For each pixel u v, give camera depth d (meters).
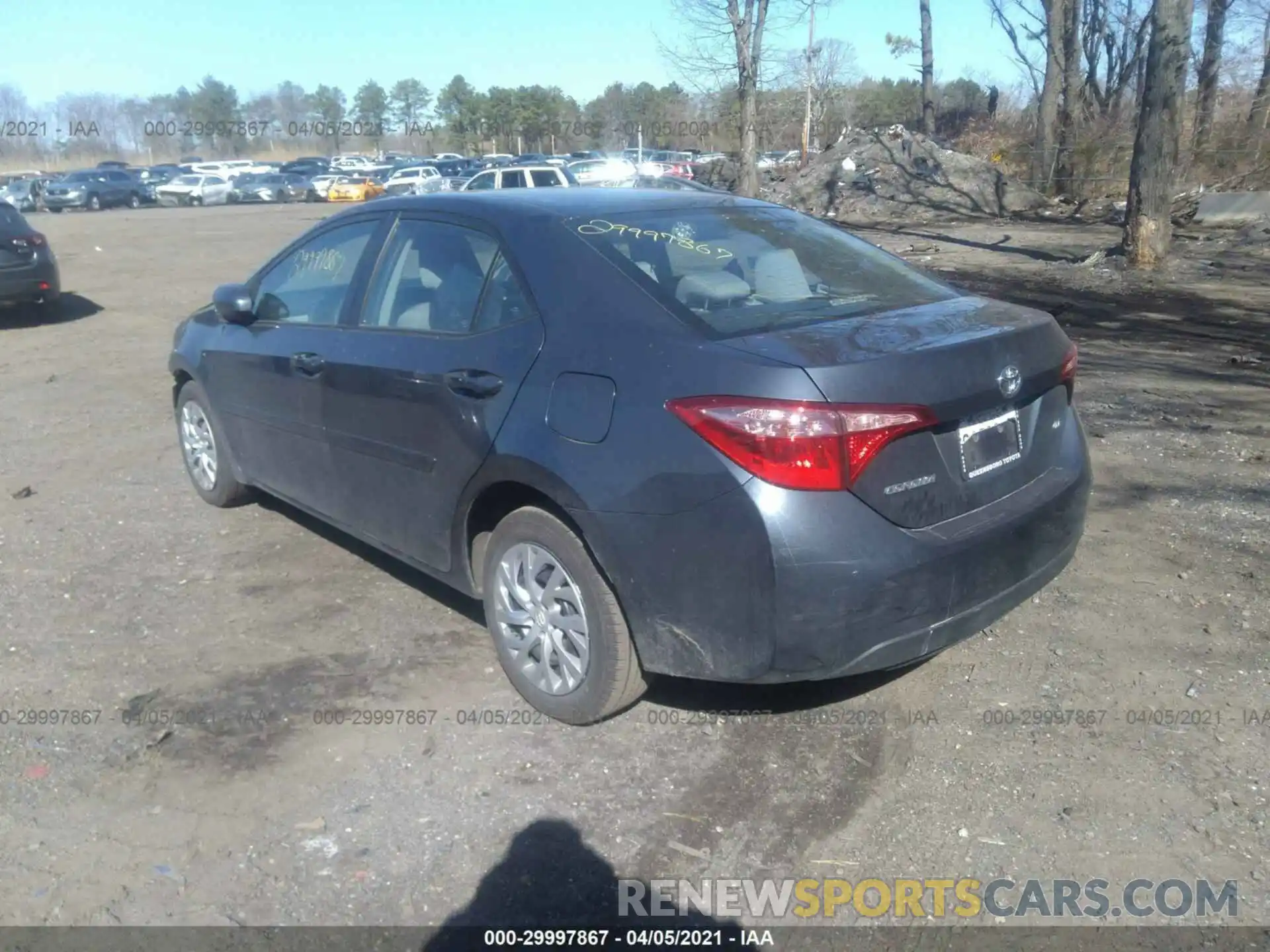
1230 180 22.77
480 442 3.76
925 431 3.25
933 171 28.56
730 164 34.97
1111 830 3.19
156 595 4.86
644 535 3.29
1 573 5.14
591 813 3.30
